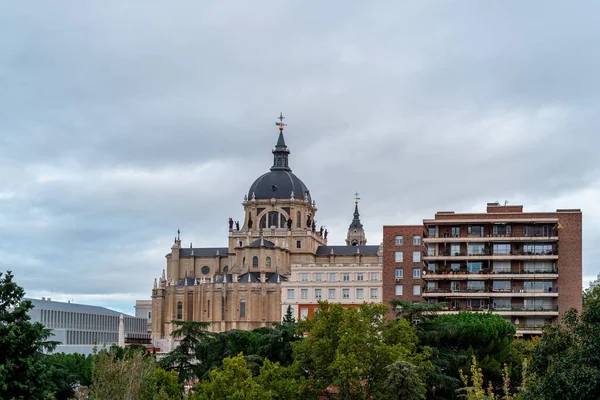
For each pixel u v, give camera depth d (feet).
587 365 236.63
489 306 538.88
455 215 556.10
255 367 427.74
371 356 355.97
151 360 341.62
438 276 545.03
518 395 267.80
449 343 426.92
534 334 520.01
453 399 390.01
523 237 540.52
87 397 309.22
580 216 538.47
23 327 264.93
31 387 258.98
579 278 532.32
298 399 355.15
